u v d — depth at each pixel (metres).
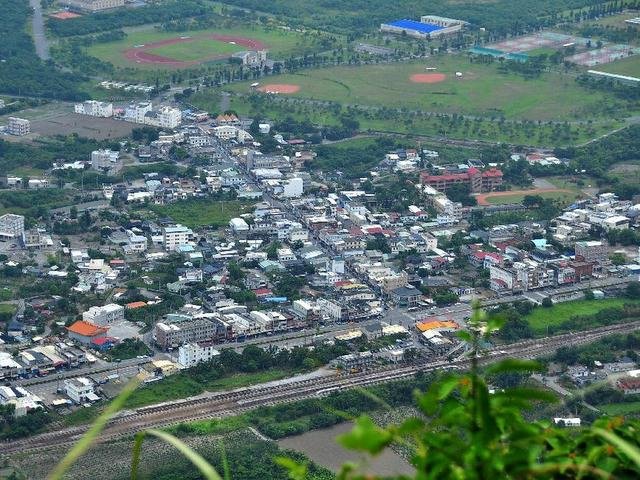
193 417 190.50
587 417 192.25
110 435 183.00
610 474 25.39
